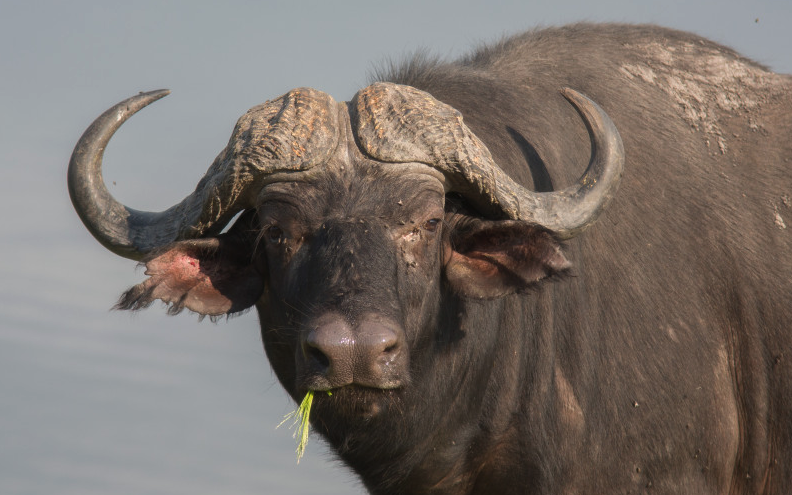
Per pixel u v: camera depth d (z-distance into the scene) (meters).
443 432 16.97
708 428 18.09
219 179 15.58
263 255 16.09
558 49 20.64
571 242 17.36
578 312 17.62
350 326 13.10
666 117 19.64
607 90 19.61
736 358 18.72
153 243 16.47
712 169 19.33
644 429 17.53
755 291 18.70
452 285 16.22
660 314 17.89
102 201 16.69
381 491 17.72
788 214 19.31
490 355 17.08
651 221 18.34
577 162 18.56
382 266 14.08
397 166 15.17
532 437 17.39
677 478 17.84
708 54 21.23
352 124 15.66
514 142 17.72
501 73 19.72
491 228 15.81
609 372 17.55
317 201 14.96
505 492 17.72
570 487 17.45
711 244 18.66
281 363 16.70
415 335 15.10
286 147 15.07
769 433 18.80
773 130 20.06
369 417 14.52
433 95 18.05
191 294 16.03
